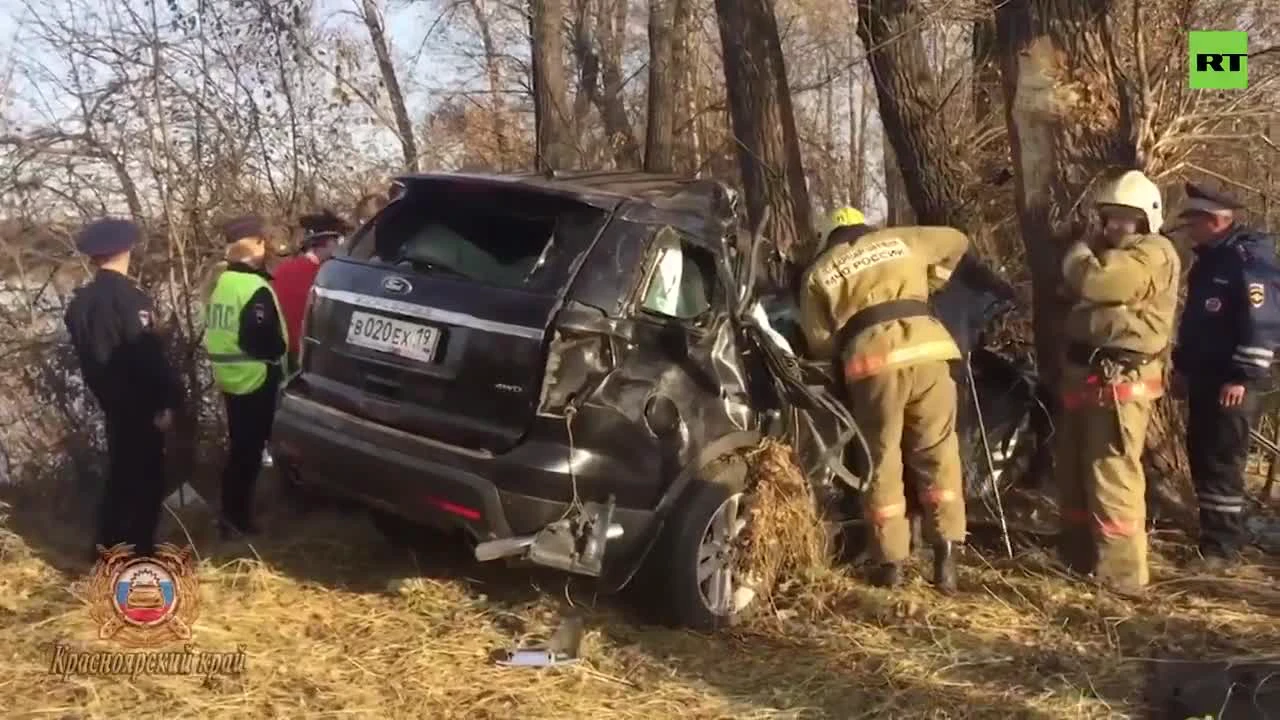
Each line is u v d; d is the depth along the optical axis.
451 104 12.42
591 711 3.83
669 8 11.66
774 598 4.95
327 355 4.73
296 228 7.36
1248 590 5.14
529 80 13.82
